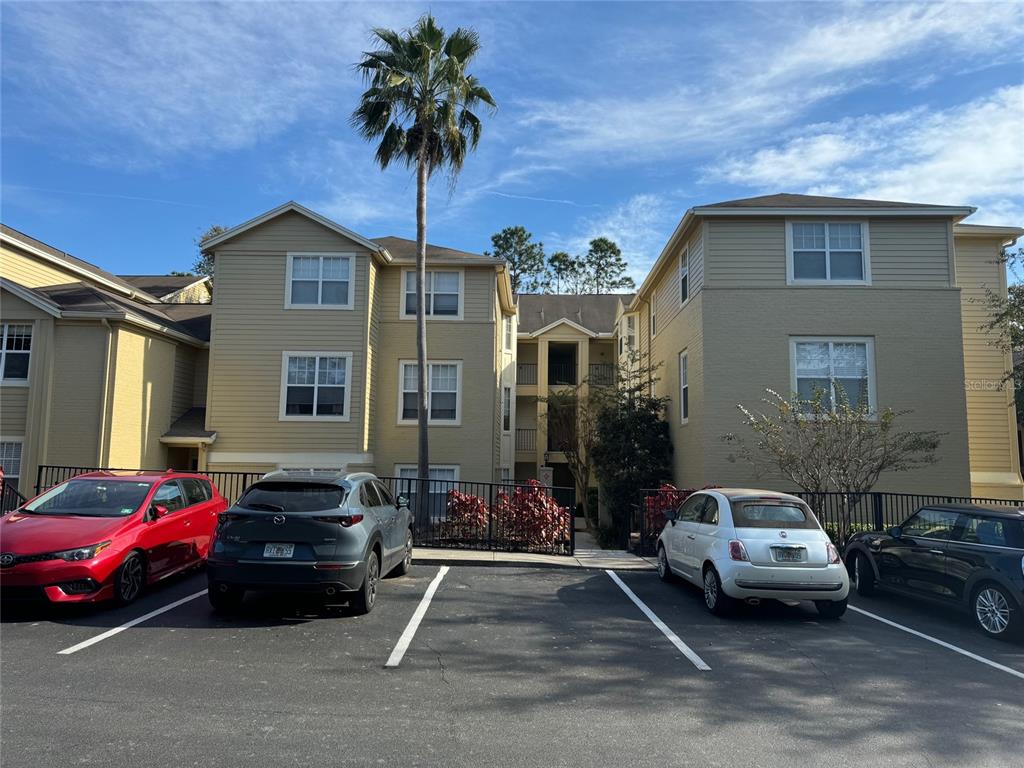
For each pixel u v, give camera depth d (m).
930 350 15.41
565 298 35.38
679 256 18.50
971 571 7.84
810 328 15.59
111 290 22.86
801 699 5.41
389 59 16.81
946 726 4.89
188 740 4.38
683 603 8.87
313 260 18.56
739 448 15.28
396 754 4.25
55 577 7.16
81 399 16.47
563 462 28.11
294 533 7.40
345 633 7.03
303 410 18.11
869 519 14.46
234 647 6.46
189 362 20.00
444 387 19.73
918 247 15.77
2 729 4.49
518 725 4.76
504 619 7.78
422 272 17.03
